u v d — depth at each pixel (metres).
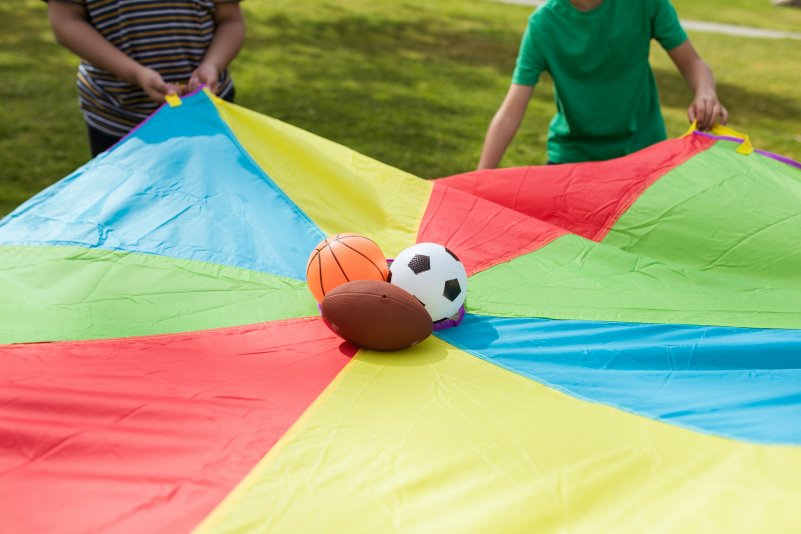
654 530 1.50
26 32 11.22
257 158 3.31
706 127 3.68
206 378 2.09
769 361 2.37
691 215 3.23
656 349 2.37
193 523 1.59
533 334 2.47
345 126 7.91
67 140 6.80
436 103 9.30
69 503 1.64
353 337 2.24
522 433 1.83
